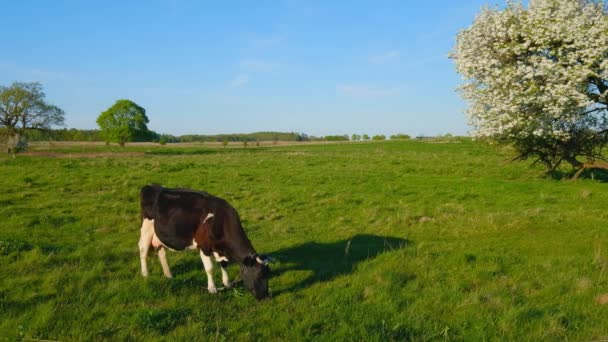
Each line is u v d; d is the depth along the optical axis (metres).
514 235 12.60
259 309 7.34
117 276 8.61
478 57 18.34
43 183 21.36
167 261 9.98
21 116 63.69
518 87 17.58
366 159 38.00
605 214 14.65
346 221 15.54
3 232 12.75
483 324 6.61
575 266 9.36
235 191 20.95
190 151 60.12
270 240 12.75
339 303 7.54
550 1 17.73
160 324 6.41
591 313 6.96
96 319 6.63
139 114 76.38
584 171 26.11
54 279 8.09
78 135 105.12
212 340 6.04
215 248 8.29
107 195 19.06
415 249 10.86
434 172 29.27
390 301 7.47
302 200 19.14
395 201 19.11
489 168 30.45
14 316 6.61
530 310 7.04
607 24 15.86
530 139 22.70
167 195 8.76
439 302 7.53
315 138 159.25
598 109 18.56
